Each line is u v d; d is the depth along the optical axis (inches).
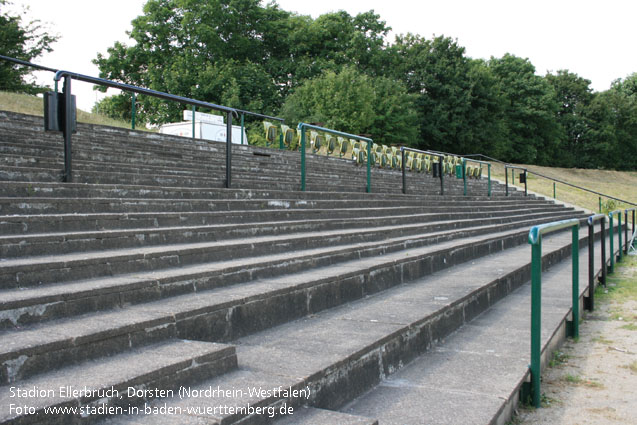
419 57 1755.7
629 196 1465.3
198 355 104.9
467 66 1790.1
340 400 120.0
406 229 333.1
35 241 147.6
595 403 146.0
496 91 1830.7
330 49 1654.8
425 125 1742.1
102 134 395.9
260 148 534.6
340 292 190.9
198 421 83.7
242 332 143.6
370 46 1718.8
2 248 139.9
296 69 1514.5
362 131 1403.8
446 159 882.8
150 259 160.1
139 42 1402.6
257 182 346.6
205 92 1229.1
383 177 631.2
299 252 222.1
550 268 360.5
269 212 270.2
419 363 155.2
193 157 410.6
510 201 735.1
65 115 212.8
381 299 202.1
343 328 153.5
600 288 334.6
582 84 2529.5
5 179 203.3
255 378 107.4
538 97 2142.0
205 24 1408.7
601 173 1846.7
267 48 1651.1
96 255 150.2
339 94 1254.3
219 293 151.6
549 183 1302.9
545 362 178.1
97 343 102.5
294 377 107.8
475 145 1838.1
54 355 94.5
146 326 113.7
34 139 318.3
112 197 219.8
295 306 166.6
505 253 380.5
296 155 577.3
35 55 1181.7
